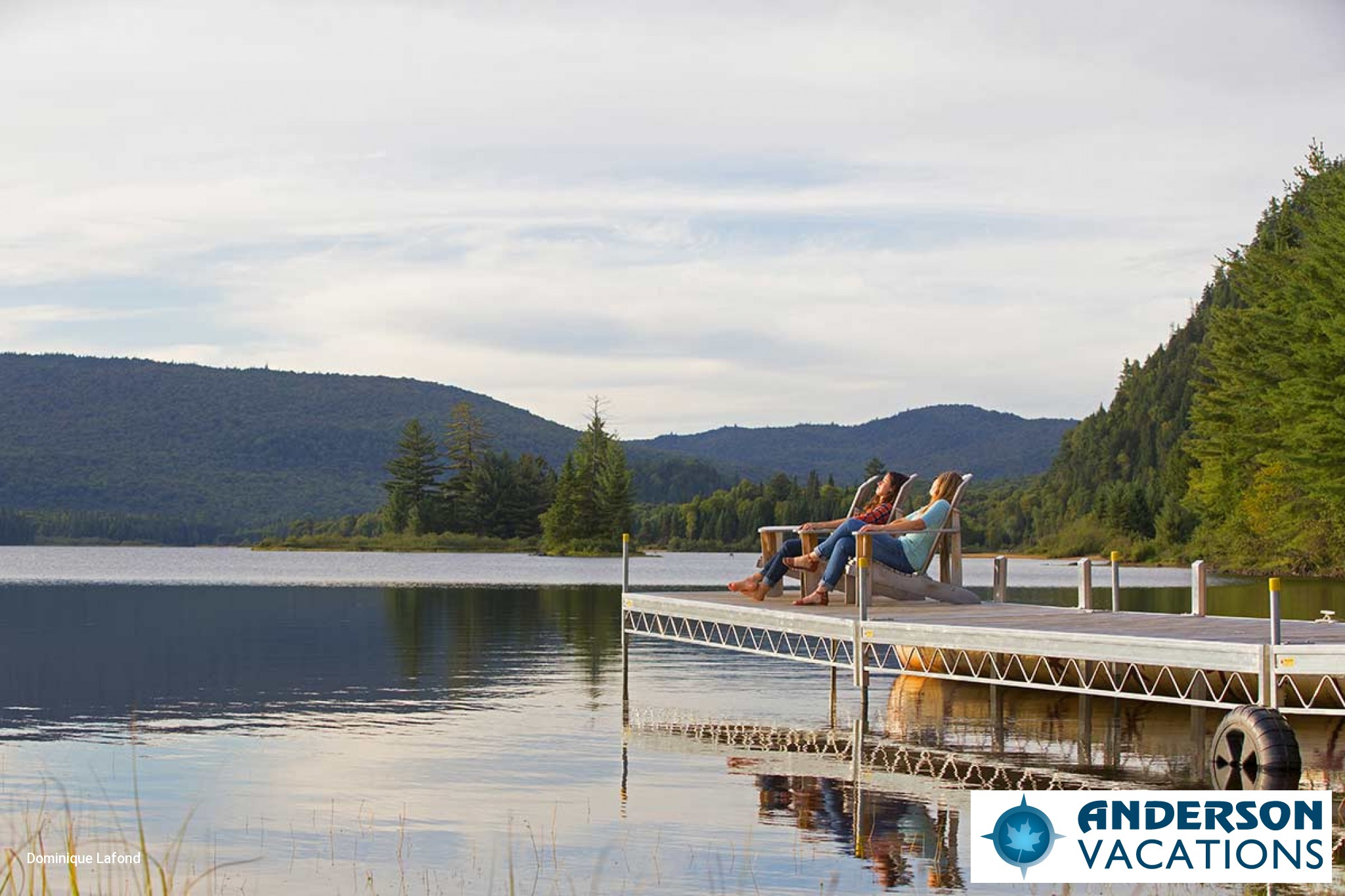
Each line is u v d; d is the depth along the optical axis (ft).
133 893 24.22
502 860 26.61
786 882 25.17
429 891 24.54
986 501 449.48
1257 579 174.19
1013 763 37.17
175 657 64.75
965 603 53.01
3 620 88.63
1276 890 25.07
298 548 419.95
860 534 45.21
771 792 33.01
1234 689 34.30
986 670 44.93
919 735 42.32
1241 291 196.03
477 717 45.70
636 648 72.69
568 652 69.26
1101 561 280.92
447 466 437.58
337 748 39.01
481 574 200.44
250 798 32.09
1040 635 38.11
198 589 139.23
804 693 53.36
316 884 24.99
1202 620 45.52
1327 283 143.43
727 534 430.20
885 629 43.68
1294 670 31.58
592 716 46.24
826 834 28.81
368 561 294.66
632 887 24.80
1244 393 188.24
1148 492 294.05
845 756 38.40
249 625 86.22
